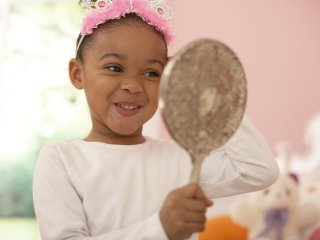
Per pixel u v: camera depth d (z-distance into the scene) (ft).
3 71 9.11
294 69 8.83
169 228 1.96
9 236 8.77
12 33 9.23
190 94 1.91
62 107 9.24
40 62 9.25
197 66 1.91
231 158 2.66
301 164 8.07
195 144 1.95
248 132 2.63
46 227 2.51
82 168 2.66
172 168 2.78
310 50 8.79
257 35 8.87
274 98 8.83
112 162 2.69
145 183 2.68
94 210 2.57
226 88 2.00
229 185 2.69
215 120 1.98
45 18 9.29
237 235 6.30
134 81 2.56
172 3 8.84
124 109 2.60
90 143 2.76
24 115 9.25
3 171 9.22
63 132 9.24
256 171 2.61
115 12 2.60
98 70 2.61
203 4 8.90
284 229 6.20
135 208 2.61
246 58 8.89
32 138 9.25
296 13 8.82
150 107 2.63
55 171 2.63
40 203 2.56
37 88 9.25
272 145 8.77
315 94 8.78
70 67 2.87
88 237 2.37
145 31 2.60
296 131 8.78
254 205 6.24
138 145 2.80
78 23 9.25
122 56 2.56
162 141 2.97
